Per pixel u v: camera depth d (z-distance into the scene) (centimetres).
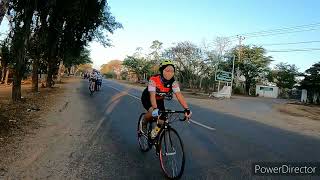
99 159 664
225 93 4100
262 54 8188
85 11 2286
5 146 722
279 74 8831
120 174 574
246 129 1201
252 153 782
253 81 8338
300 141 1020
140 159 675
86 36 2820
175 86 613
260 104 3303
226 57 7662
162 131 604
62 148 741
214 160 697
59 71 4691
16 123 991
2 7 821
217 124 1279
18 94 1627
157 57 8638
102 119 1217
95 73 2516
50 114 1270
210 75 6850
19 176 541
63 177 547
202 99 3189
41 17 2014
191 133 1020
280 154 790
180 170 536
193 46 6738
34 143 770
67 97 2095
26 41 1622
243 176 591
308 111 2948
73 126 1034
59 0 2017
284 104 3931
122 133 956
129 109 1595
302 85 5822
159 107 640
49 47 2367
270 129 1266
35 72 2362
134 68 9138
